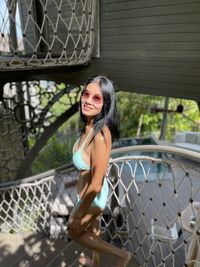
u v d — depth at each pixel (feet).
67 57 8.84
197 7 6.84
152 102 28.91
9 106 14.17
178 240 7.24
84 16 8.72
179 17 7.24
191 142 18.40
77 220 5.00
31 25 10.43
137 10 8.03
